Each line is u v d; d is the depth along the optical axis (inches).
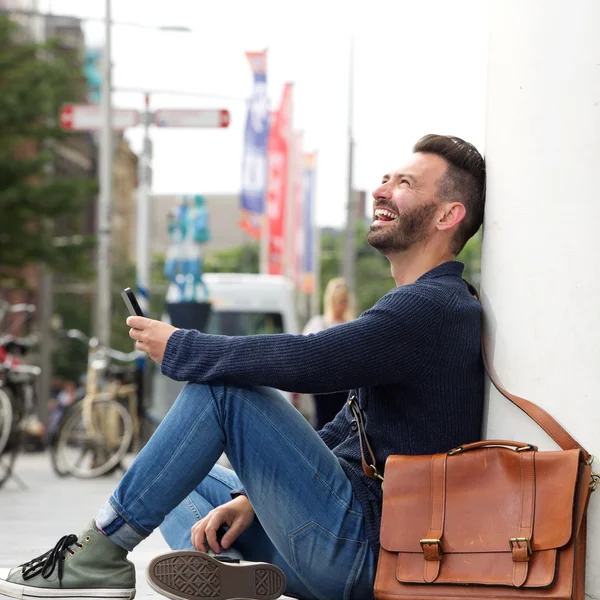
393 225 205.2
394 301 190.5
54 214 1286.9
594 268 189.6
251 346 188.4
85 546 193.2
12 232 1291.8
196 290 1064.8
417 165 205.5
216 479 212.2
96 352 746.8
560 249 192.7
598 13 191.3
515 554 175.9
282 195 1925.4
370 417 197.9
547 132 195.2
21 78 1264.8
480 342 197.5
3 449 594.6
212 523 200.8
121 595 192.9
